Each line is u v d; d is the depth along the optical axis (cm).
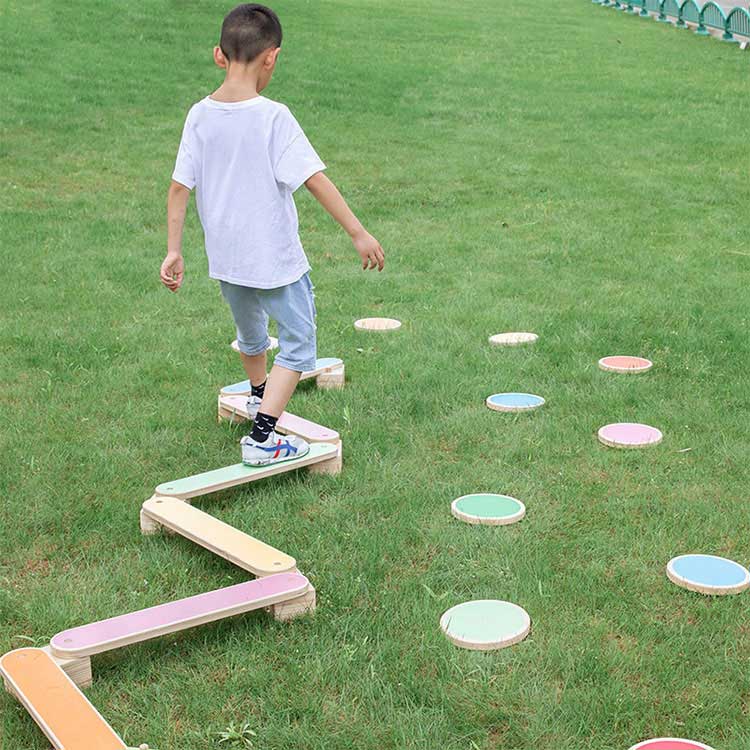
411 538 370
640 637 305
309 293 409
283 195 393
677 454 443
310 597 318
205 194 399
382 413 495
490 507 390
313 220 945
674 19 2408
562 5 2673
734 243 847
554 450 450
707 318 636
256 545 343
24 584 341
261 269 392
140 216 933
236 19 390
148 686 285
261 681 284
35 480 414
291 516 387
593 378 538
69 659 281
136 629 292
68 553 361
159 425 478
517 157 1195
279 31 396
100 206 962
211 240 401
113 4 1906
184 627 297
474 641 299
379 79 1595
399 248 846
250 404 464
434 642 300
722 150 1214
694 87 1599
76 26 1722
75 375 543
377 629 308
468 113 1420
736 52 1922
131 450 449
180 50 1672
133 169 1098
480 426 476
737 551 360
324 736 261
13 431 467
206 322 644
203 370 552
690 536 369
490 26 2183
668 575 340
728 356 568
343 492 409
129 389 525
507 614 315
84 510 391
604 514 389
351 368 559
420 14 2275
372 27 2048
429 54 1825
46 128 1222
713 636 305
